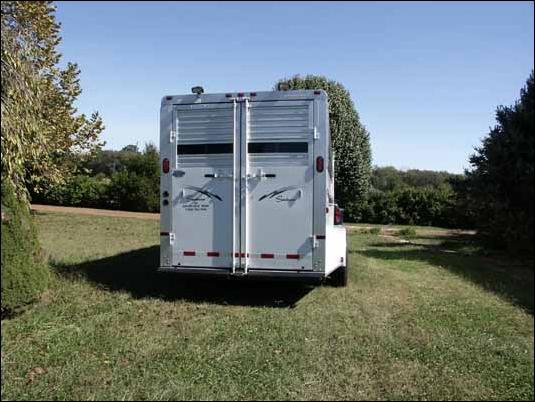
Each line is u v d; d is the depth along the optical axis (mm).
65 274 8555
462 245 17906
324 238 7090
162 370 4637
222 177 7305
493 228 14719
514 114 14266
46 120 18109
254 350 5223
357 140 21031
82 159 23609
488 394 4363
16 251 5988
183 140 7418
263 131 7219
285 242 7156
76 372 4562
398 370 4801
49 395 4105
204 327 6027
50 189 29422
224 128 7312
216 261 7309
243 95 7266
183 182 7410
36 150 7621
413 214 32625
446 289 8914
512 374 4832
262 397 4148
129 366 4727
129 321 6211
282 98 7199
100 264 10266
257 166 7230
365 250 15438
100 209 35250
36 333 5637
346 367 4832
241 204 7246
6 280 5820
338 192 21516
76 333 5648
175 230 7418
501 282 9883
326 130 7105
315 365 4852
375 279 9750
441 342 5695
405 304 7594
